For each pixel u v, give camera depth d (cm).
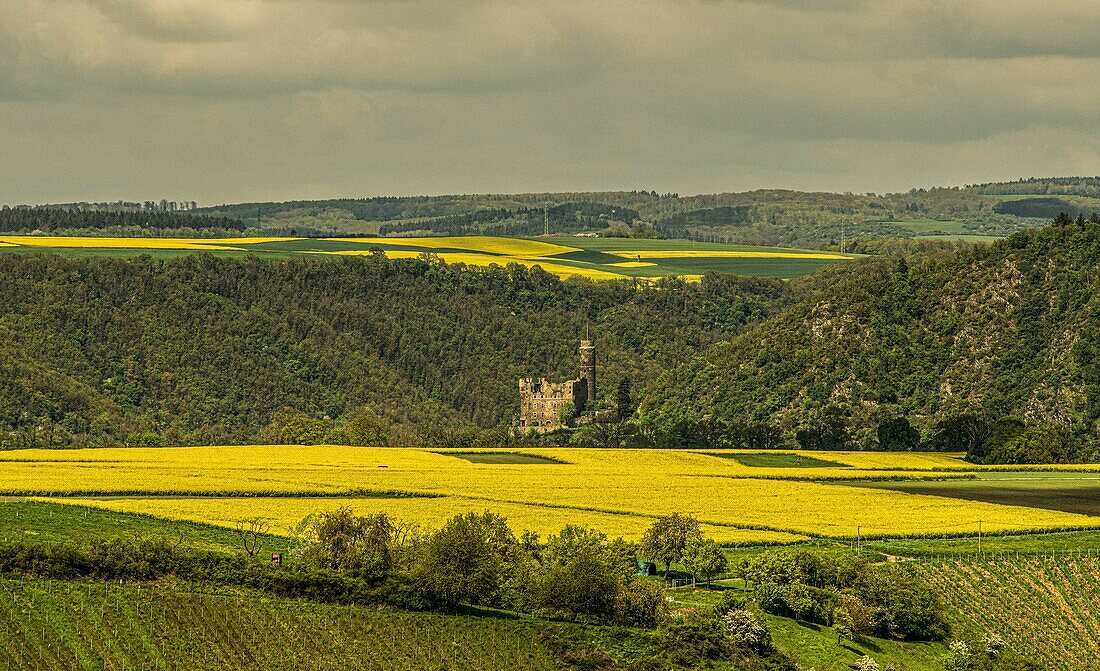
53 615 19038
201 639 19100
